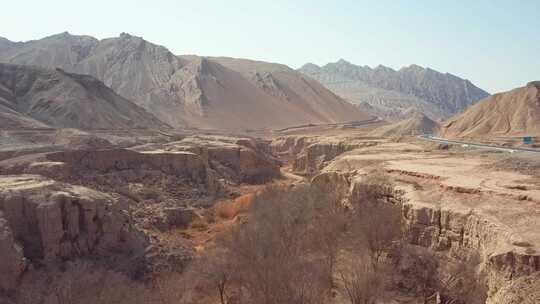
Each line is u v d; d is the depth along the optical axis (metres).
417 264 25.77
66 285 22.08
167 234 38.53
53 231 25.67
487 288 21.23
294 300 21.45
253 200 43.84
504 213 24.39
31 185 28.05
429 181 33.56
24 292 22.06
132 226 31.47
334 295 24.84
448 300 23.14
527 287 17.86
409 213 28.89
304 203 36.34
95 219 28.34
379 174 37.25
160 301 22.52
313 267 25.52
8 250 22.69
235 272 25.41
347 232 31.28
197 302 24.36
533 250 19.59
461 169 37.41
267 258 24.27
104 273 24.81
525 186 28.73
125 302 21.41
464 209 26.44
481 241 23.80
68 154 46.50
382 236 28.66
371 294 23.12
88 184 42.97
